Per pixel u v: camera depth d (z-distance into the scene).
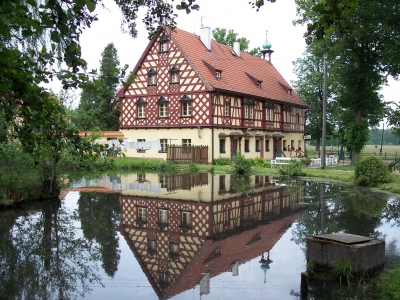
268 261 7.80
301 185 19.89
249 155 35.56
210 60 34.62
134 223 11.19
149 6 8.16
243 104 34.59
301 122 45.47
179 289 6.38
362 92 32.19
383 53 25.58
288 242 9.15
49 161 14.71
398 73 27.25
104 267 7.50
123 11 8.20
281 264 7.61
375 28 25.69
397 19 23.16
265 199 15.33
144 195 16.41
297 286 6.44
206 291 6.27
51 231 10.19
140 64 34.56
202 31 35.94
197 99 31.64
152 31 8.56
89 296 6.10
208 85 30.75
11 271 7.22
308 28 4.08
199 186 19.52
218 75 33.47
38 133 4.64
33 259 7.94
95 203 14.39
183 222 11.33
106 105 47.25
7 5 3.42
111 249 8.66
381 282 6.29
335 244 6.68
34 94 3.64
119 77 4.27
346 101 33.53
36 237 9.61
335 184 20.36
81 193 16.97
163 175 25.12
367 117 37.50
